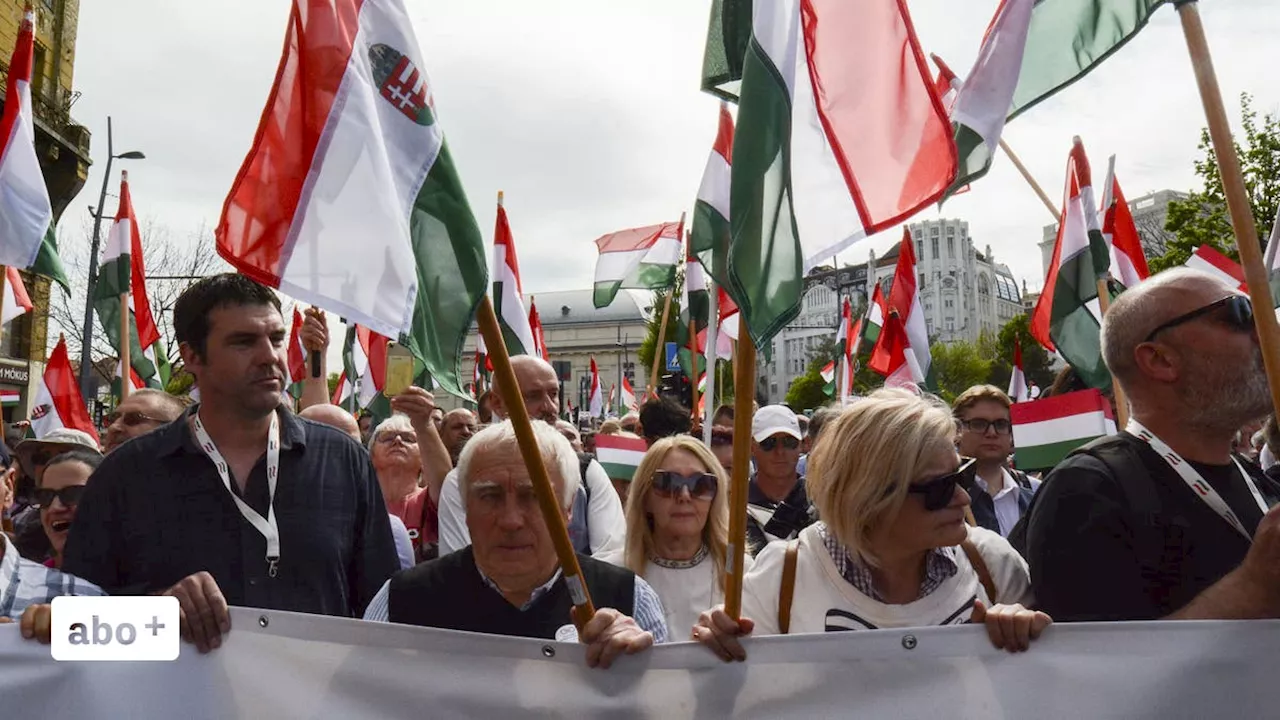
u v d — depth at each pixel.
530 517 2.34
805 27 2.25
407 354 3.29
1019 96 2.92
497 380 2.07
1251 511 2.27
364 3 2.35
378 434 4.91
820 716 2.07
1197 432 2.29
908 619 2.27
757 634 2.36
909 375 6.58
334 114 2.28
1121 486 2.20
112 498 2.58
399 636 2.16
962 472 2.21
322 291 2.22
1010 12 2.65
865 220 2.20
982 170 2.63
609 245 9.71
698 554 3.42
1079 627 2.06
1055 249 5.29
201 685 2.14
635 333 87.75
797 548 2.43
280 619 2.18
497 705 2.11
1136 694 2.01
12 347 22.58
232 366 2.59
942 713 2.05
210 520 2.58
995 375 46.56
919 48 2.28
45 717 2.11
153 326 7.04
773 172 2.12
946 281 101.94
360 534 2.84
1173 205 14.84
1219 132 2.06
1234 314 2.25
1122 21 2.76
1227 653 2.00
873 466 2.21
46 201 4.64
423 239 2.27
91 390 17.94
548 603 2.44
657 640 2.53
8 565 2.30
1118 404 3.69
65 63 24.00
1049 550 2.22
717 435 5.46
